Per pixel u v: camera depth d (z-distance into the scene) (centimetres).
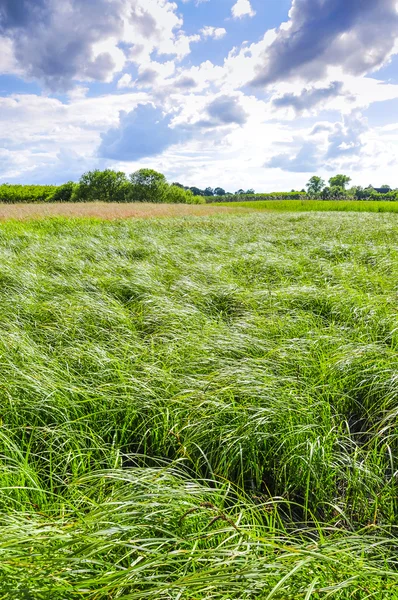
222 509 160
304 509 178
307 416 222
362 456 204
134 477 162
